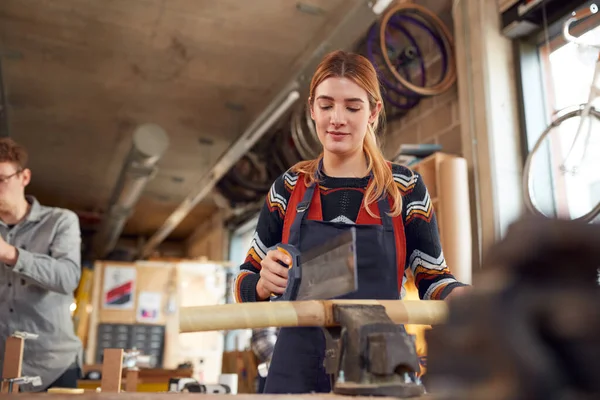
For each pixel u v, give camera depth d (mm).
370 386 664
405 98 4762
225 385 2459
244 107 7008
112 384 1618
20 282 2178
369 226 1134
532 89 3684
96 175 9422
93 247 11750
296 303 782
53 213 2277
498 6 3791
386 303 798
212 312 758
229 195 8000
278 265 961
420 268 1213
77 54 5957
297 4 5012
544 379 254
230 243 10148
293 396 637
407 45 4750
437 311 796
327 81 1207
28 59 6055
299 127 5656
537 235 275
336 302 786
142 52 5898
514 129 3656
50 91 6723
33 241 2213
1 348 2127
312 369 1003
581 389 254
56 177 9539
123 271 7262
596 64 2875
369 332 697
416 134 4664
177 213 9180
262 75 6285
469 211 3607
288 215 1247
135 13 5250
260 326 769
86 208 11172
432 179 3822
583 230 269
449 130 4234
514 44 3768
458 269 3406
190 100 6879
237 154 6715
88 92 6734
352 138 1203
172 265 7441
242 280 1137
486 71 3693
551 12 3488
